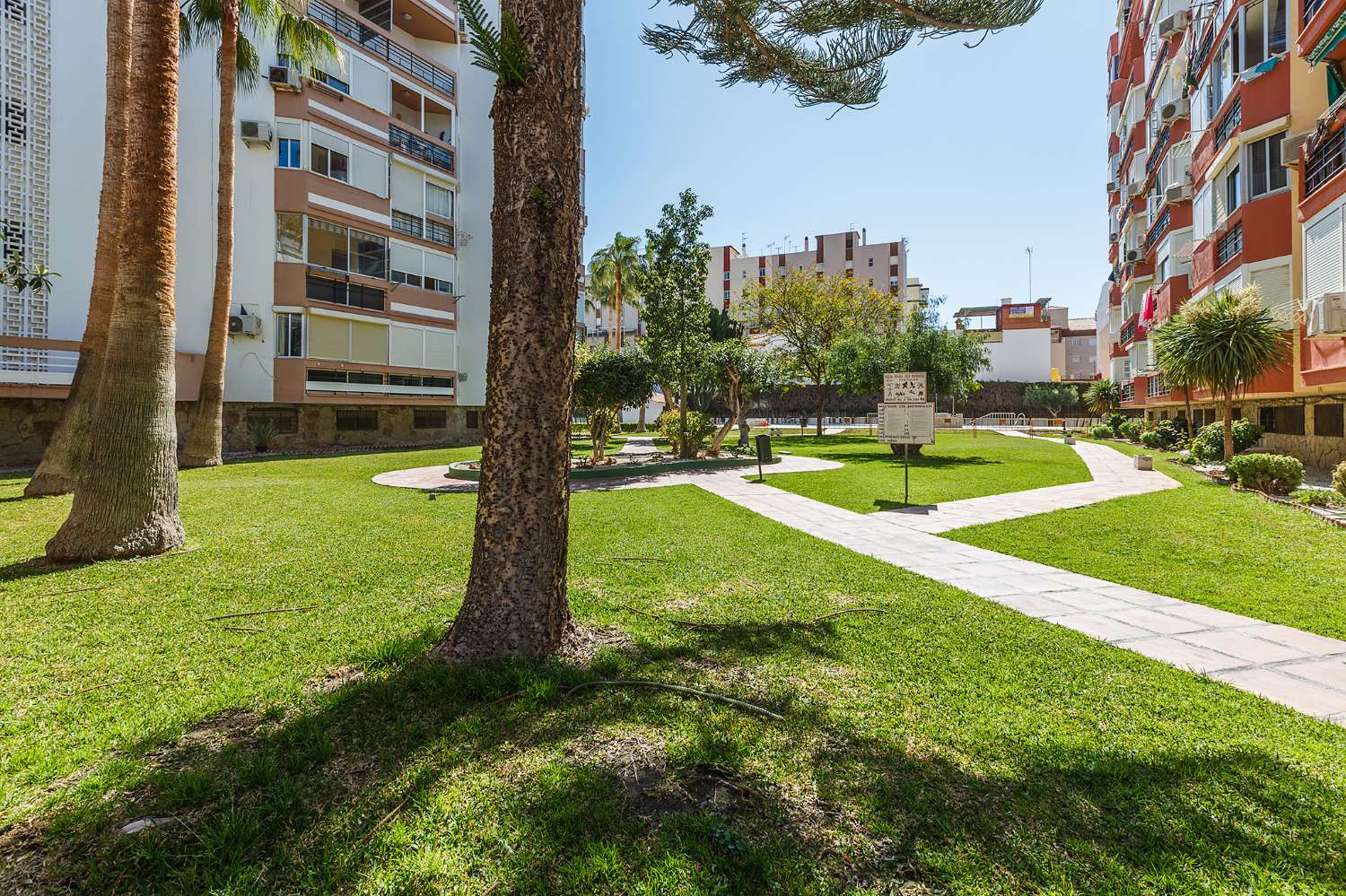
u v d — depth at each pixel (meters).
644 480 14.91
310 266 22.70
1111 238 37.38
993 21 3.86
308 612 4.77
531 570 3.67
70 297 17.38
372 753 2.68
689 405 23.97
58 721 2.99
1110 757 2.66
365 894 1.87
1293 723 3.03
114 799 2.34
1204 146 17.55
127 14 10.99
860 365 23.64
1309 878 1.93
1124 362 32.22
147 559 6.47
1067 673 3.67
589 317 72.50
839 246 74.25
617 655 3.80
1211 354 13.84
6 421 16.77
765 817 2.26
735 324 37.75
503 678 3.30
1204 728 2.96
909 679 3.56
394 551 6.93
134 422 6.67
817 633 4.34
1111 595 5.50
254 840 2.09
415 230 27.11
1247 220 14.51
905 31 4.38
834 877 1.96
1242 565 6.37
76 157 17.53
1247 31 14.44
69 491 11.01
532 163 3.56
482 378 30.44
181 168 20.41
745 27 4.64
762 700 3.25
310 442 24.30
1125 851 2.07
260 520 8.79
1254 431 15.07
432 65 28.05
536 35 3.55
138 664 3.71
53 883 1.91
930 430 11.14
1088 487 12.80
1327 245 11.37
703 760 2.63
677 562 6.51
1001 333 56.81
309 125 22.47
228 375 21.56
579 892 1.89
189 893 1.87
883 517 9.85
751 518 9.54
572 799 2.34
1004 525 8.95
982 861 2.02
